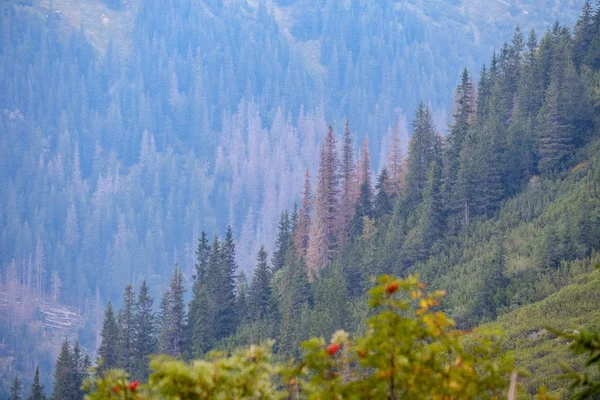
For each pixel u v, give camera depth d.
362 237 155.75
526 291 96.62
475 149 144.62
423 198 148.75
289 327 109.25
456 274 115.25
